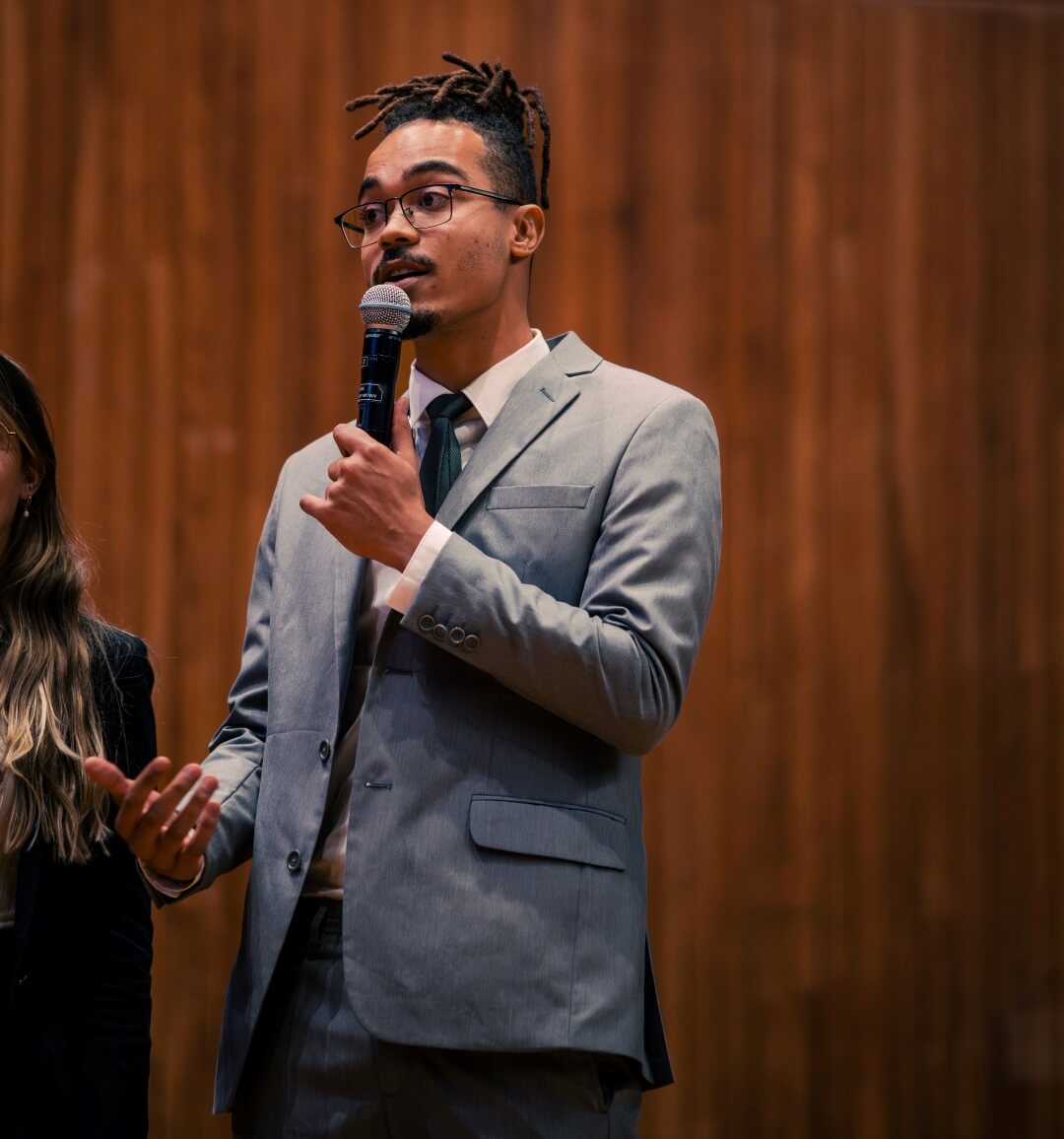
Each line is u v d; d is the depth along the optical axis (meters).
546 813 2.40
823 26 5.68
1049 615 5.66
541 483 2.55
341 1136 2.41
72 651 2.71
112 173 5.41
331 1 5.50
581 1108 2.39
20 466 2.74
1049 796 5.60
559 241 5.50
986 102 5.73
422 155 2.68
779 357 5.59
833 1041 5.44
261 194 5.45
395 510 2.37
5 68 5.41
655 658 2.38
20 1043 2.47
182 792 2.29
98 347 5.38
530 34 5.55
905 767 5.55
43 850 2.55
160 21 5.45
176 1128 5.19
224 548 5.37
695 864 5.43
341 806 2.55
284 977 2.55
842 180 5.65
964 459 5.65
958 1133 5.45
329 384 5.43
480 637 2.32
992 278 5.71
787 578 5.55
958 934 5.52
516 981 2.31
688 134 5.59
